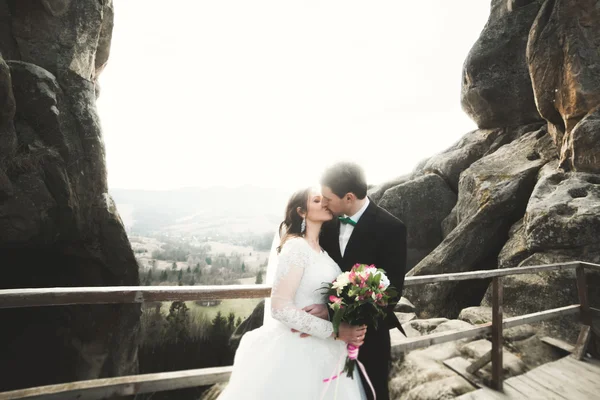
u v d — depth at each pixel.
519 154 9.14
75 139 11.72
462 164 11.25
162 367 33.38
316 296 1.73
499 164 9.20
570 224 5.55
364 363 2.00
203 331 37.72
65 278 12.11
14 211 9.69
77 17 12.62
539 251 6.07
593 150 6.39
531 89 10.04
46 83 10.95
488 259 8.09
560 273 5.46
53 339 11.62
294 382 1.61
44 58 11.86
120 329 13.20
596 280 5.13
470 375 3.46
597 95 6.57
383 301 1.62
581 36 6.98
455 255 8.02
